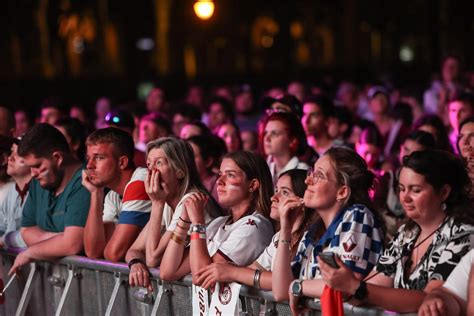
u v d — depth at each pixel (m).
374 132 12.23
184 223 8.36
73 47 56.34
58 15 55.41
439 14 58.94
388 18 61.38
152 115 14.73
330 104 13.11
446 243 6.92
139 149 14.48
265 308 7.77
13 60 53.34
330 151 7.53
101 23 56.03
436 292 6.69
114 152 9.48
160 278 8.55
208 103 20.81
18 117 18.34
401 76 48.56
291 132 11.11
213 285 8.07
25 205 10.51
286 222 7.53
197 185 8.93
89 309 9.55
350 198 7.48
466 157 9.61
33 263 10.13
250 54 65.31
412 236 7.18
